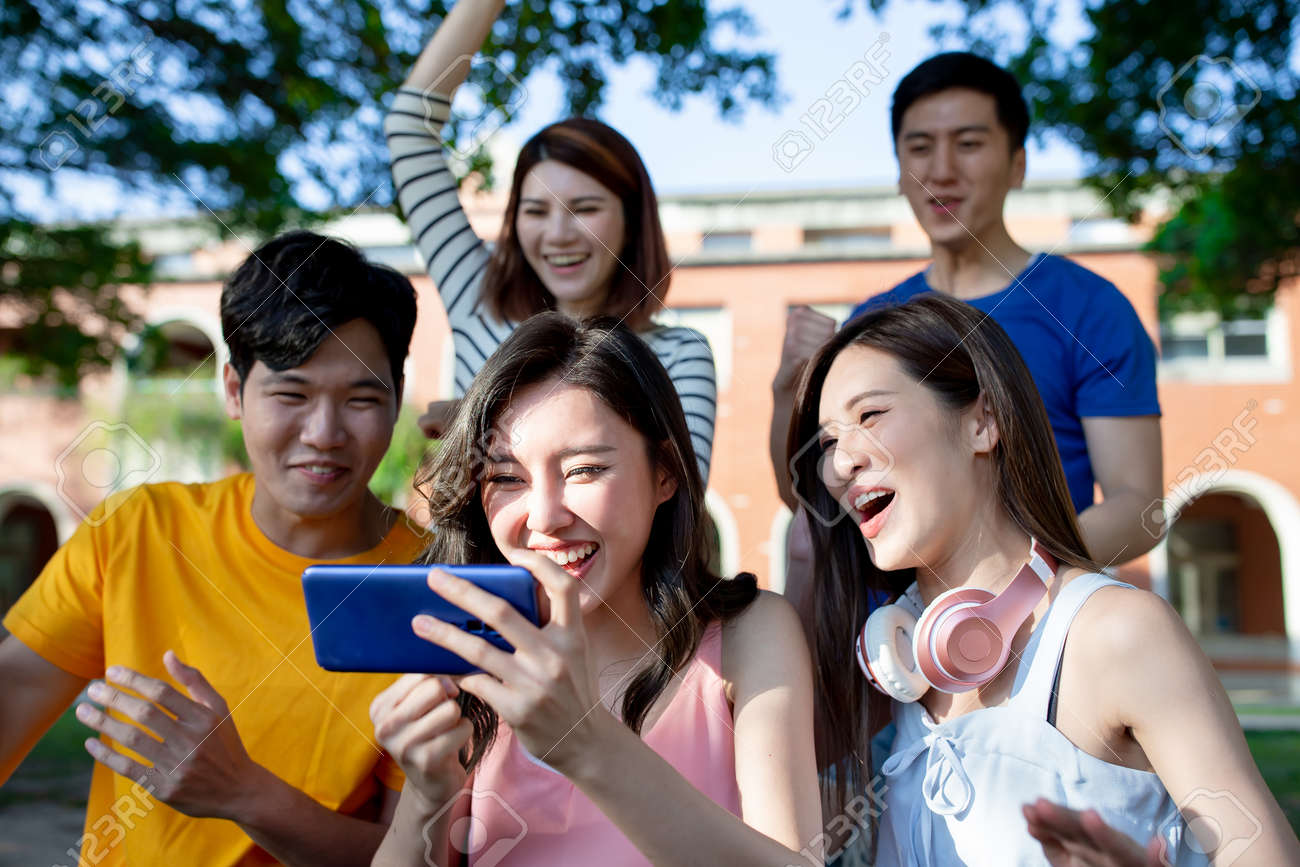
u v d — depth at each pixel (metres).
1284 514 12.18
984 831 1.13
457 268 1.95
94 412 9.30
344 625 1.00
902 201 10.08
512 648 0.96
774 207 10.18
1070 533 1.26
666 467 1.23
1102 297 1.81
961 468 1.23
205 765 1.15
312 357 1.36
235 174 4.15
